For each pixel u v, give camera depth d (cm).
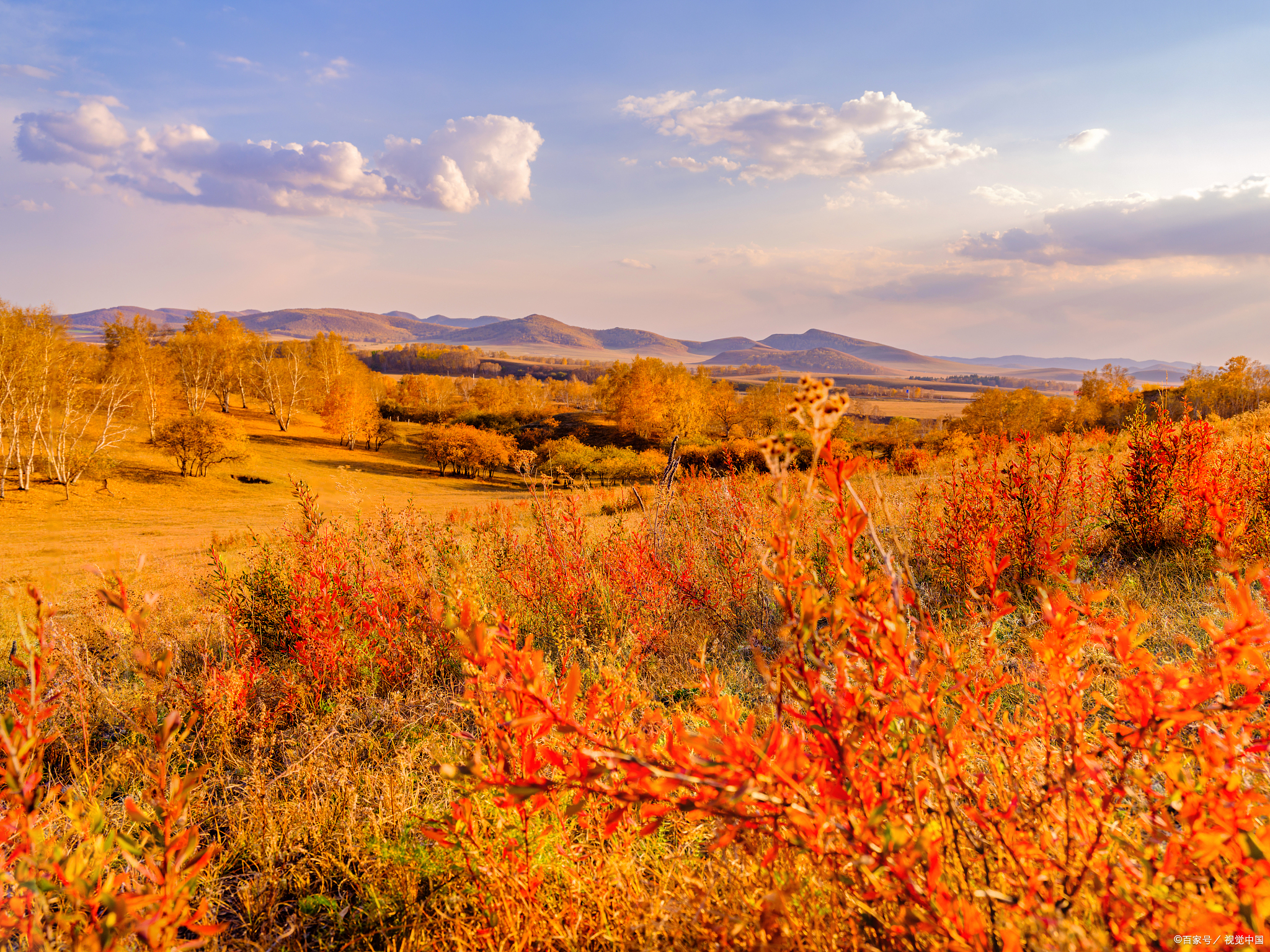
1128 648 136
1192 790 121
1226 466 522
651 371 9588
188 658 490
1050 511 468
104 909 170
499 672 147
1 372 4278
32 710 144
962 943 111
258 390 9825
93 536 3350
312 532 496
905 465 1229
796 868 155
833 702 125
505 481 6906
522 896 186
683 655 426
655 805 125
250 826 281
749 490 595
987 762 188
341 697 401
